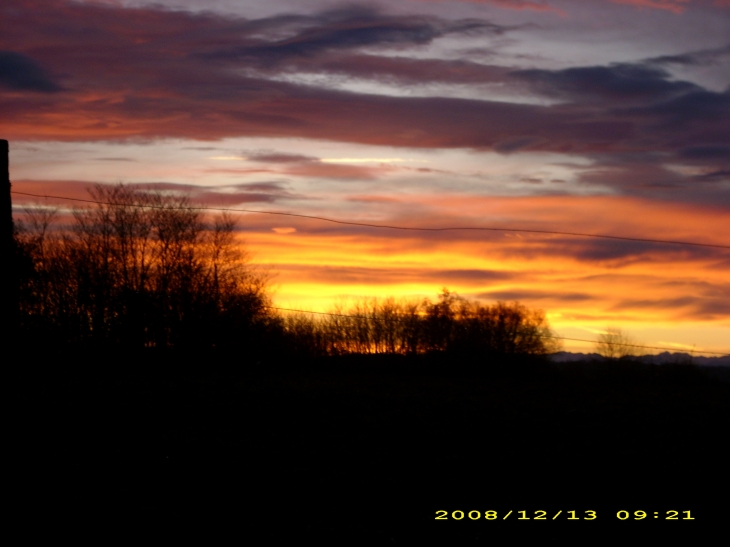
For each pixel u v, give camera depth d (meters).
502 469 18.61
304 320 65.94
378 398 33.41
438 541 12.34
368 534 12.51
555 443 22.80
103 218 55.19
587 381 55.81
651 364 59.56
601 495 16.27
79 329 53.56
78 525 11.70
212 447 20.20
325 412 28.52
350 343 72.75
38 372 41.53
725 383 54.84
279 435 23.33
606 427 26.44
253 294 57.41
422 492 16.16
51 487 13.77
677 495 16.38
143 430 22.52
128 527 11.88
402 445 22.00
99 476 15.46
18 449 16.05
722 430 26.08
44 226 52.69
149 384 35.38
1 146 10.96
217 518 12.98
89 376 41.03
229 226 57.25
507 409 31.11
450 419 27.45
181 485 15.47
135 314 54.44
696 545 12.52
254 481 16.33
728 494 16.52
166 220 55.81
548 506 15.10
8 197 11.01
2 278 11.02
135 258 55.53
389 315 73.38
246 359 56.22
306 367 59.41
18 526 11.34
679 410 32.09
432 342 72.00
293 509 14.10
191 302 55.06
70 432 20.62
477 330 71.44
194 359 54.94
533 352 70.88
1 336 11.08
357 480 16.98
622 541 12.70
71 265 53.81
